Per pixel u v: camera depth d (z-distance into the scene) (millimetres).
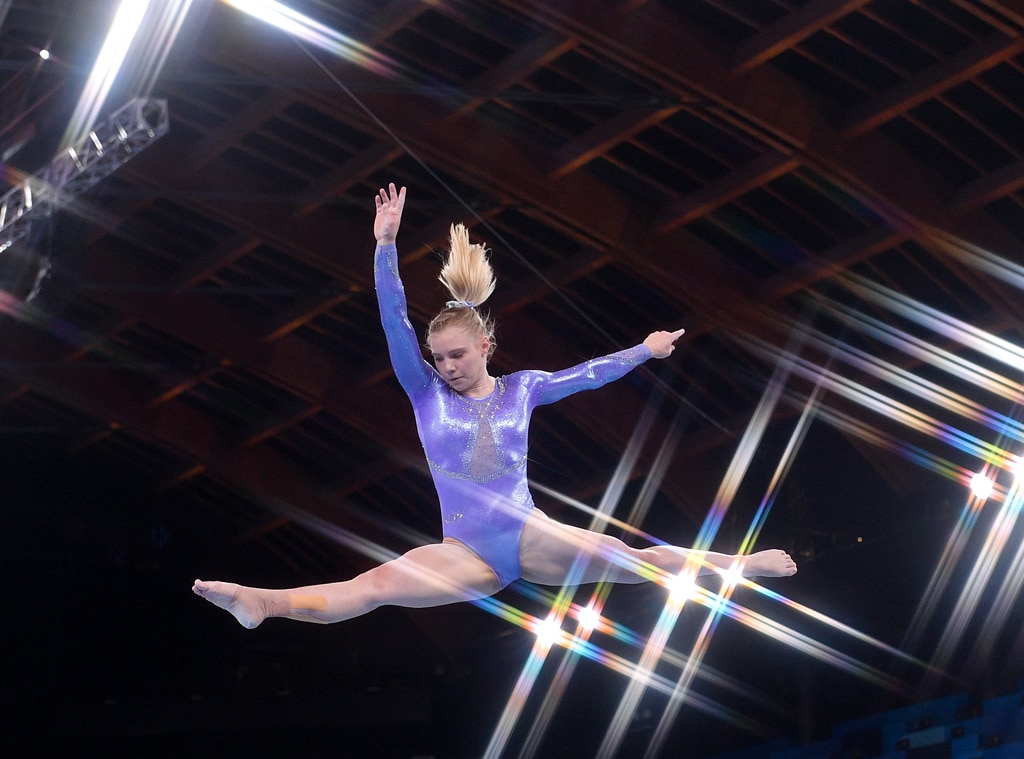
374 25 13875
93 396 21406
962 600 17656
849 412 17750
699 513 20328
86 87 13203
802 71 13805
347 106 14617
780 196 15297
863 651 18797
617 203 15984
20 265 14750
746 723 20188
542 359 18750
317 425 22797
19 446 23500
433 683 24891
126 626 24125
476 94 14094
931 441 17688
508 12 13164
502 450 4367
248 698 24062
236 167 16875
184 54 13664
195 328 19344
